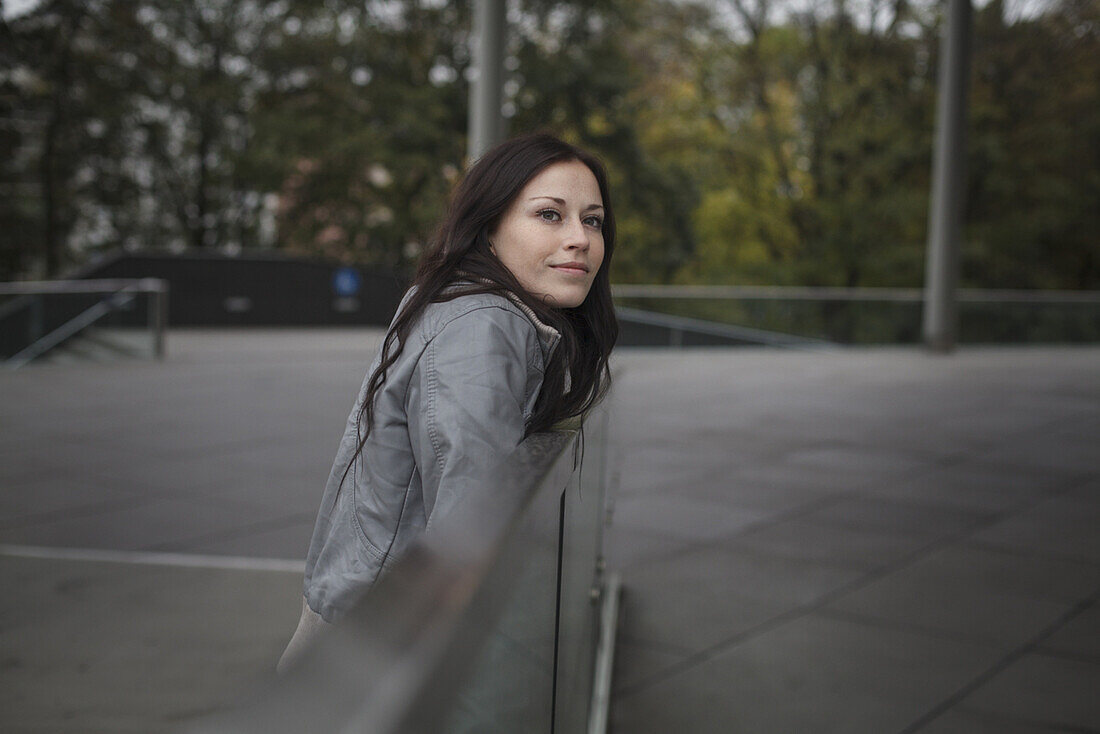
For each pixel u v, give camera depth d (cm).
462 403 150
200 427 934
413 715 62
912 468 819
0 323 1465
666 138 3597
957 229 1842
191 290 2347
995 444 934
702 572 530
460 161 3027
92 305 1520
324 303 2445
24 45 3033
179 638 414
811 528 625
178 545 555
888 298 1931
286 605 457
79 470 741
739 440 926
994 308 2009
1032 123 3200
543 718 168
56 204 3322
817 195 3297
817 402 1179
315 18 3050
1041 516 668
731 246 3569
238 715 59
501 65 1170
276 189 3067
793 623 457
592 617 305
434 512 148
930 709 370
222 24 3147
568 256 176
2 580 483
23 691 360
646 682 388
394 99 3023
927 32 3103
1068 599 498
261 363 1484
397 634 71
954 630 452
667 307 1870
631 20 3102
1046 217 3200
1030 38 3142
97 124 3203
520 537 118
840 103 3027
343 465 167
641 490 721
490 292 161
